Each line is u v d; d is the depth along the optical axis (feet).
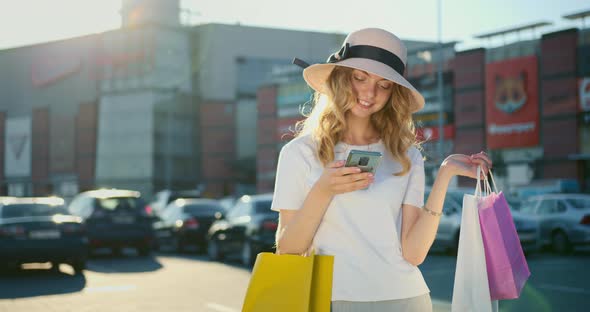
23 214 39.24
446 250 50.01
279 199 7.12
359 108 7.41
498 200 7.53
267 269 6.70
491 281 7.40
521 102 127.24
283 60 252.42
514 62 128.67
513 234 7.55
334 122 7.38
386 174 7.31
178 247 59.11
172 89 239.09
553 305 24.32
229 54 247.29
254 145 244.01
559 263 41.52
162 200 84.38
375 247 7.00
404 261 7.18
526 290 28.48
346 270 6.92
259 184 198.70
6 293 29.71
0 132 280.31
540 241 51.60
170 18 250.57
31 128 273.13
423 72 144.15
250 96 248.52
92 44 254.27
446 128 139.13
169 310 24.72
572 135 120.47
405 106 7.58
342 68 7.44
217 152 239.50
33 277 36.70
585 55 119.24
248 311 6.67
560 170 121.70
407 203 7.36
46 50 270.87
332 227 7.02
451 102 139.13
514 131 128.26
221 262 46.91
